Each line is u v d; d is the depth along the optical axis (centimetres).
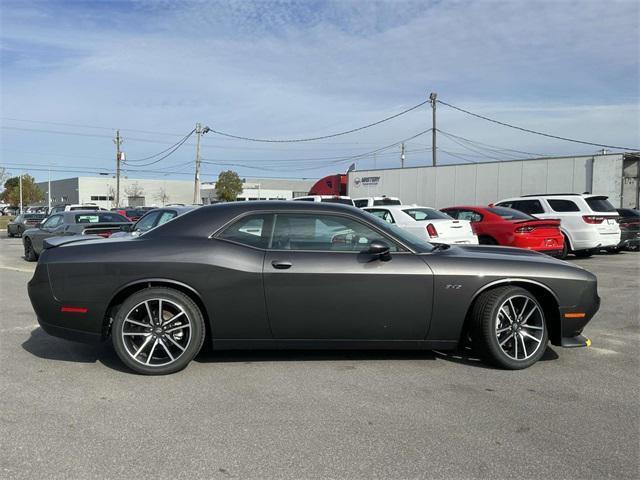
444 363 493
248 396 411
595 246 1337
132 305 453
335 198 1967
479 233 1255
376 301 462
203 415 375
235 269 454
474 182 2333
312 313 461
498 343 468
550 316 496
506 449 325
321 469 301
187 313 455
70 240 514
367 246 475
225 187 6719
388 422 364
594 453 321
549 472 299
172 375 459
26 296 872
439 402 399
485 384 439
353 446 329
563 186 2094
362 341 472
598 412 382
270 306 457
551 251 1212
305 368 478
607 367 486
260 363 491
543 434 346
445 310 468
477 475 295
